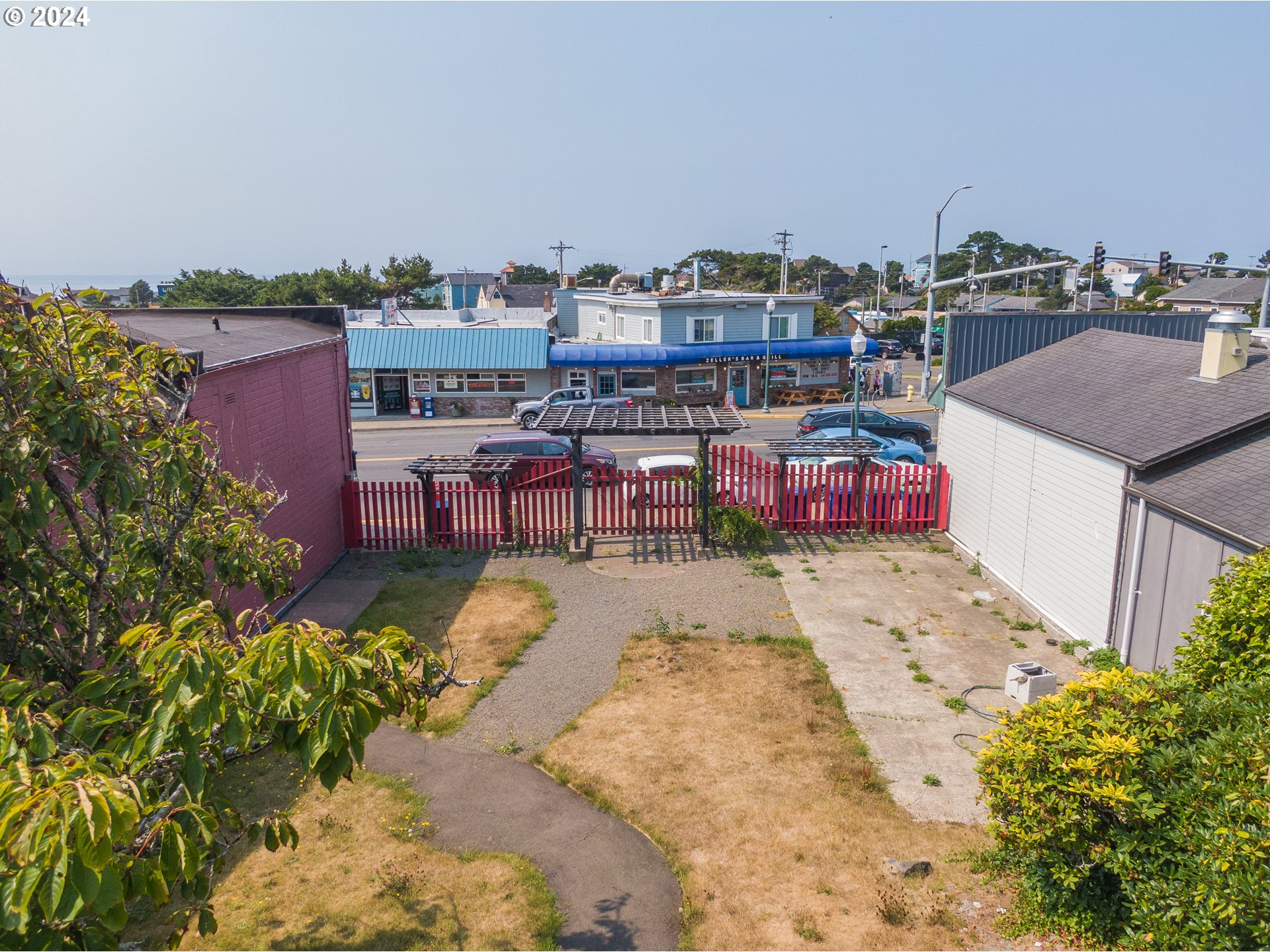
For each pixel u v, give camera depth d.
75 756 3.85
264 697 4.54
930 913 7.07
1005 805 6.82
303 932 7.09
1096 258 30.34
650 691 11.30
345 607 14.62
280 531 14.45
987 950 6.65
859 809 8.66
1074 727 6.59
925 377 34.38
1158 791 6.10
